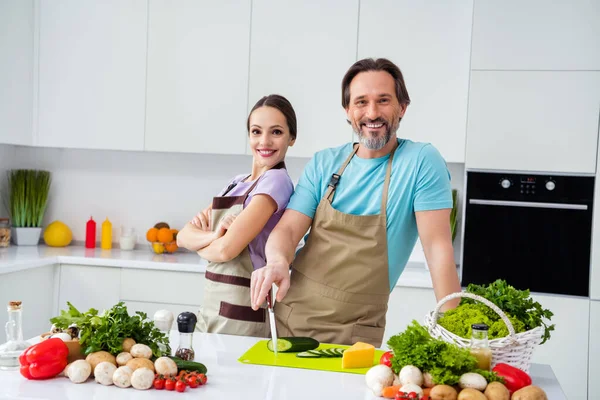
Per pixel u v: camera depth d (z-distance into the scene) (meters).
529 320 1.49
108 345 1.42
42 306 3.38
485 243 3.26
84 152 4.05
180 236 2.21
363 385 1.43
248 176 2.25
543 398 1.27
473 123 3.24
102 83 3.66
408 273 3.39
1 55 3.40
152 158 4.00
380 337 1.96
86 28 3.66
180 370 1.43
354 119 1.94
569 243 3.18
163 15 3.60
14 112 3.54
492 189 3.25
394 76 1.93
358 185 1.97
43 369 1.39
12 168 4.05
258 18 3.52
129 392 1.34
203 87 3.58
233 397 1.32
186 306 3.37
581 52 3.15
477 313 1.49
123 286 3.42
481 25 3.22
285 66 3.51
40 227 3.93
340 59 3.46
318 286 1.96
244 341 1.80
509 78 3.21
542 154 3.19
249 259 2.04
